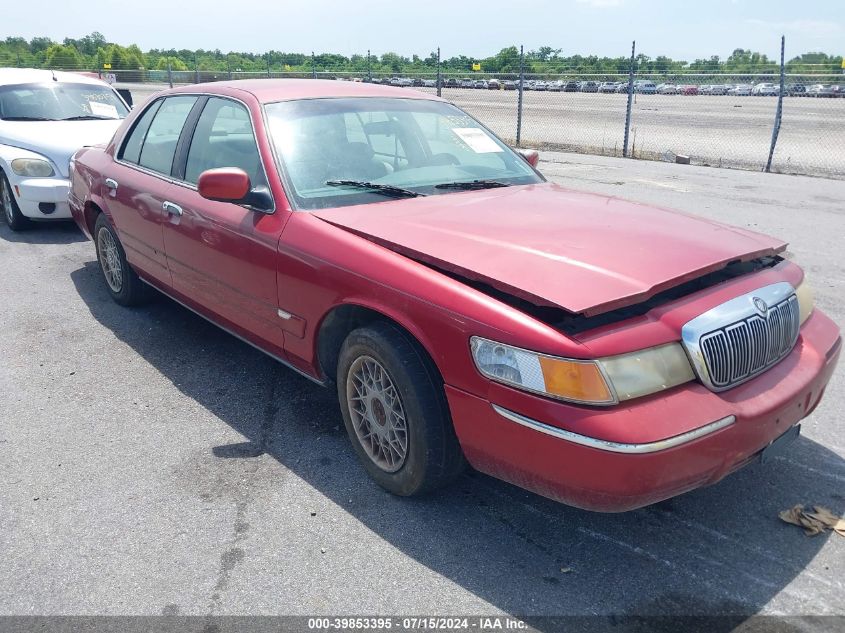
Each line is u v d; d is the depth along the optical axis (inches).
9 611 97.7
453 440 113.5
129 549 110.3
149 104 197.8
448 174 155.6
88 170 215.9
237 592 101.2
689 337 98.9
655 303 103.7
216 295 157.8
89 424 148.9
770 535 113.0
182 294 174.7
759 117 1011.9
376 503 121.9
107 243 213.5
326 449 139.4
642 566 106.2
